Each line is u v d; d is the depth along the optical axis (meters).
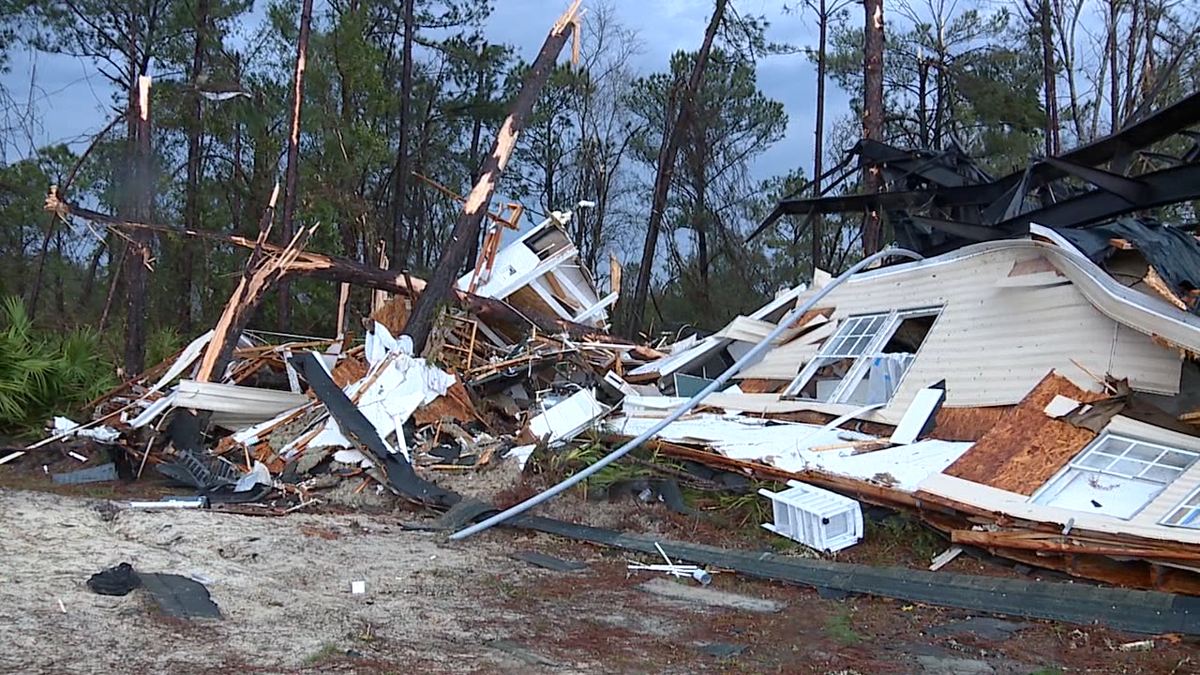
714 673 4.73
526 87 13.66
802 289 12.98
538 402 12.12
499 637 5.13
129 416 10.86
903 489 7.47
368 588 6.04
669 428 10.38
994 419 8.12
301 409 10.77
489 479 9.44
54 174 18.16
